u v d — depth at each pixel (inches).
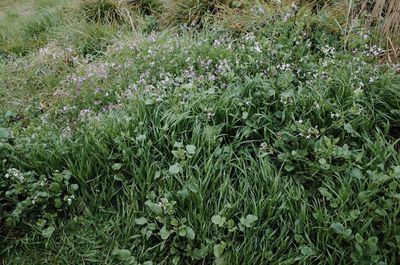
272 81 121.5
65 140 121.6
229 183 104.2
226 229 99.7
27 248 107.4
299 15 158.6
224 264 94.1
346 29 146.2
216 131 113.6
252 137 115.4
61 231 109.5
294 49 146.1
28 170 117.6
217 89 131.7
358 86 121.6
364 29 140.8
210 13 191.6
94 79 156.6
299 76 131.7
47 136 125.6
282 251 95.0
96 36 203.6
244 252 94.7
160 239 103.1
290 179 103.7
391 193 93.4
